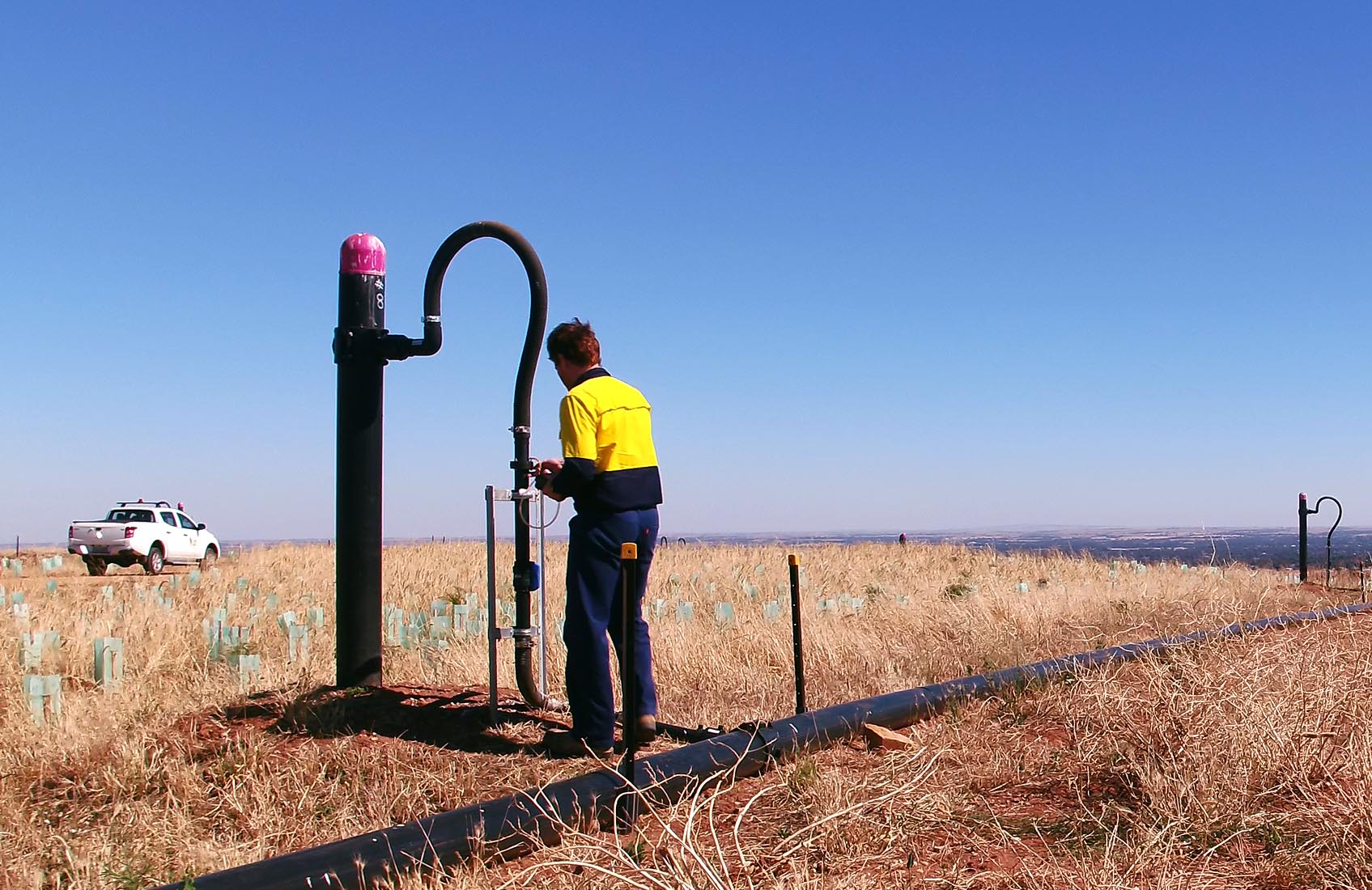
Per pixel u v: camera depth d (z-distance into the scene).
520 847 3.73
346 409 5.96
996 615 9.28
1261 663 5.24
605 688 4.82
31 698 5.93
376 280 6.00
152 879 3.72
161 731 5.31
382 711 5.57
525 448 5.60
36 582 18.02
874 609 10.34
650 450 4.99
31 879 3.75
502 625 8.98
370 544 5.96
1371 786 3.85
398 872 3.47
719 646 7.76
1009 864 3.64
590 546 4.80
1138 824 3.80
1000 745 5.03
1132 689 5.20
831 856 3.63
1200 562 16.77
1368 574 14.88
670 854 3.29
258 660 6.56
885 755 4.92
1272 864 3.57
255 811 4.25
